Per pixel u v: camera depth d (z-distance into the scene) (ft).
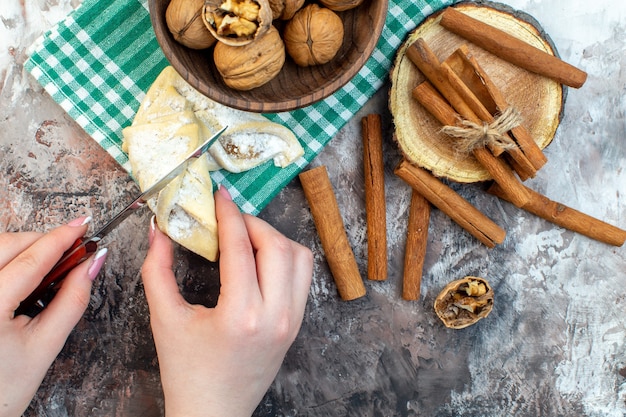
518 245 1.81
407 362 1.80
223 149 1.64
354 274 1.72
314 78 1.55
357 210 1.77
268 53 1.46
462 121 1.60
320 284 1.77
